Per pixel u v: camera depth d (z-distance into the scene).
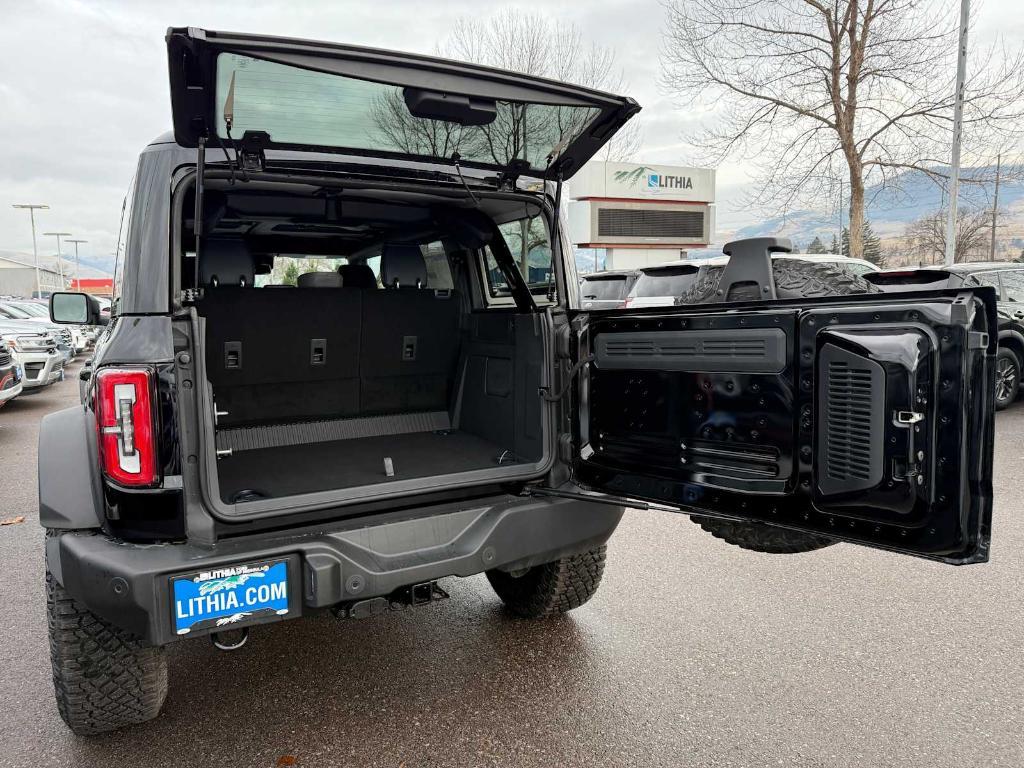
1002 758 2.29
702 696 2.68
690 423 2.34
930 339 1.74
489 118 2.31
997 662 2.89
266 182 2.37
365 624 3.36
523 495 2.65
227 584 2.02
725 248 2.70
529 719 2.55
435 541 2.35
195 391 2.08
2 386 8.80
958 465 1.70
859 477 1.88
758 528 2.36
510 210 3.10
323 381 3.54
